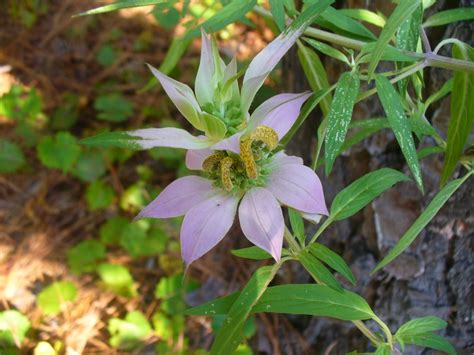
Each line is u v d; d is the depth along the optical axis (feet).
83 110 1.49
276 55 0.47
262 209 0.47
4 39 1.62
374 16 0.65
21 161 1.37
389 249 0.86
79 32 1.64
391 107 0.51
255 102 1.31
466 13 0.62
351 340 0.94
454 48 0.60
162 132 0.45
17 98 1.45
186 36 0.68
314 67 0.71
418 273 0.85
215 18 0.58
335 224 0.94
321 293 0.53
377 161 0.87
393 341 0.59
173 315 1.12
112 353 1.09
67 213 1.31
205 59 0.47
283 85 1.10
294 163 0.50
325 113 0.72
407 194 0.83
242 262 1.19
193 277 1.18
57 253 1.24
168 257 1.20
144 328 1.11
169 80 0.44
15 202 1.33
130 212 1.29
